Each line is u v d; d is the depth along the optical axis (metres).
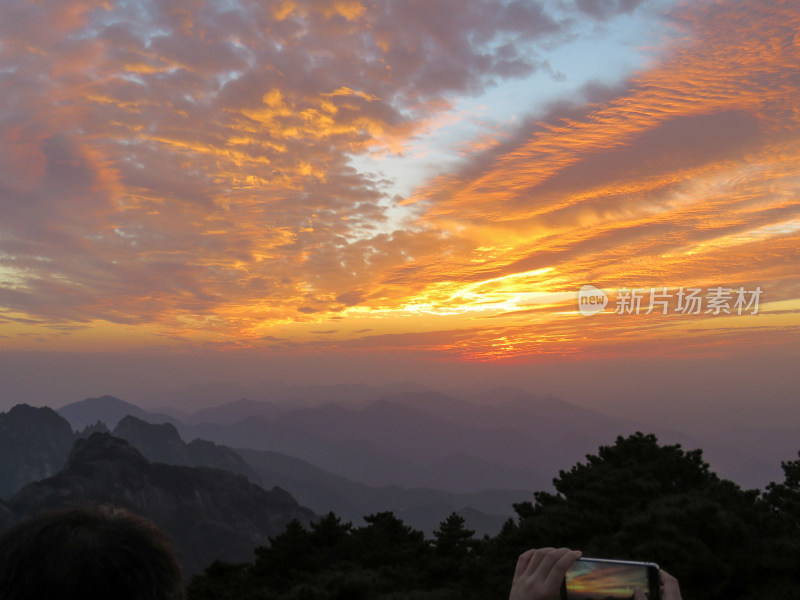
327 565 30.80
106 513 1.41
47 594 1.16
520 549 20.23
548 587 1.92
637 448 27.02
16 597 1.17
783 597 13.17
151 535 1.38
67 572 1.17
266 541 172.38
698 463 24.55
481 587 20.38
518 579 2.00
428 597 22.38
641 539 16.14
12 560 1.21
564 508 21.05
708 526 15.76
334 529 33.62
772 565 14.48
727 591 14.27
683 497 17.88
